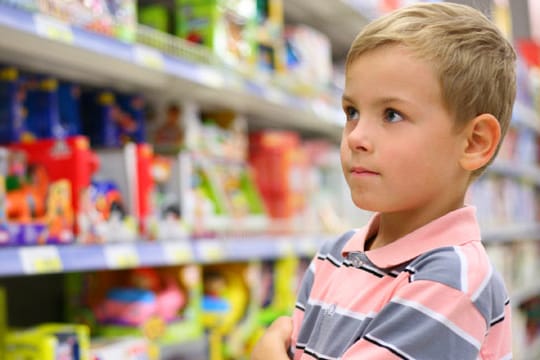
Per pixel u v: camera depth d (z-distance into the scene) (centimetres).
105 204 179
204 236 221
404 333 85
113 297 199
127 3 186
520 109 473
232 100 251
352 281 95
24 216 159
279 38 274
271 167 282
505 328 91
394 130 89
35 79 185
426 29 90
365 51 92
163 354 200
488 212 460
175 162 214
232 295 242
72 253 155
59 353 157
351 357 86
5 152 154
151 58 182
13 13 141
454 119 90
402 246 92
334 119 298
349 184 94
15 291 217
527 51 576
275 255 243
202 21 227
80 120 211
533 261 561
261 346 100
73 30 157
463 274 86
